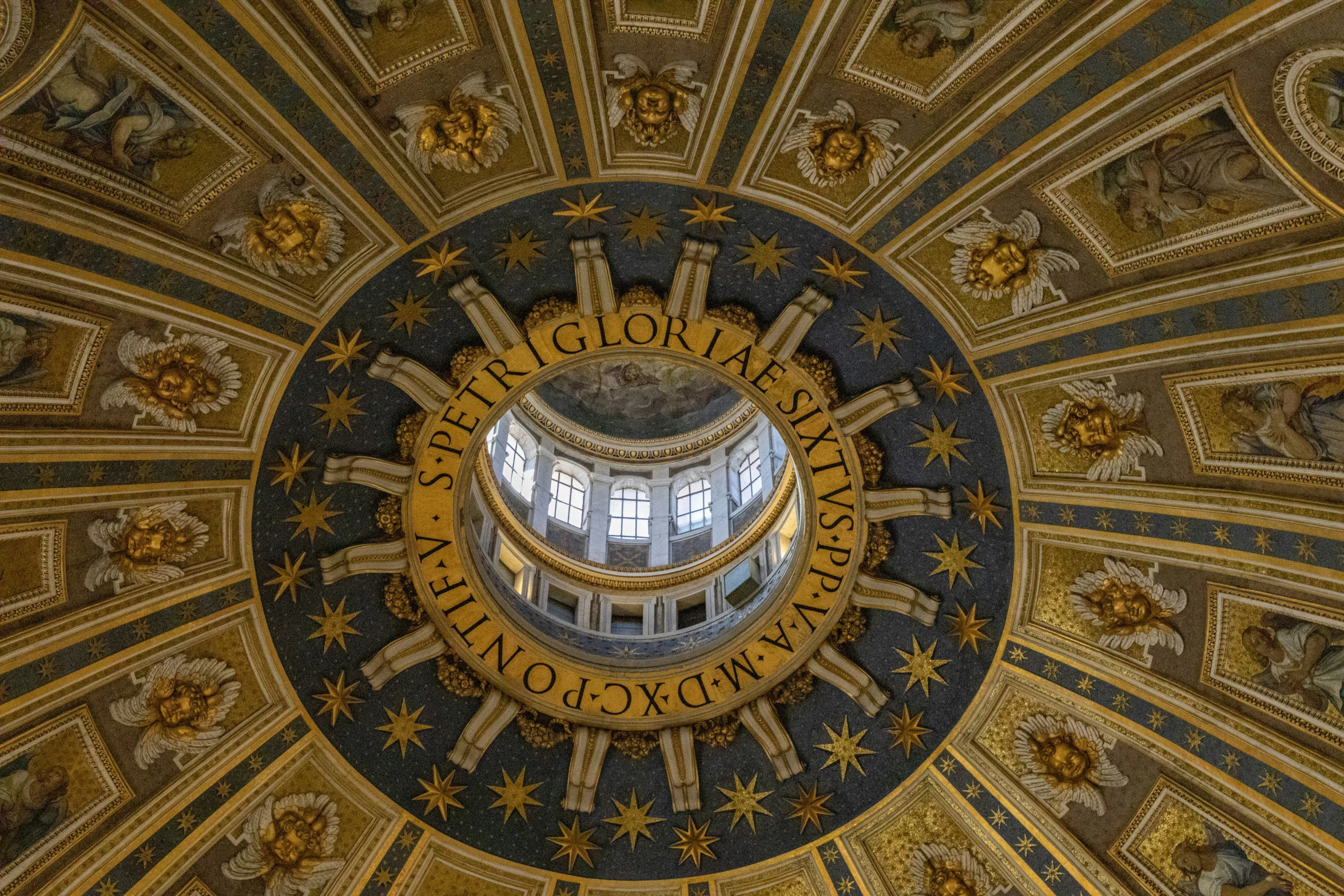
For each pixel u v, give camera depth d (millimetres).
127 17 14094
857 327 19828
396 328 19562
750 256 19188
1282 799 18922
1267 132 14875
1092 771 20922
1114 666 20328
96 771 19422
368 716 21875
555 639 23750
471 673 22531
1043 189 16969
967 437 20344
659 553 29078
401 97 16281
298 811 21422
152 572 19188
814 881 22516
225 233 17047
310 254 17844
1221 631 19312
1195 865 20078
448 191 17766
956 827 21938
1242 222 15984
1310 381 16812
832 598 22172
